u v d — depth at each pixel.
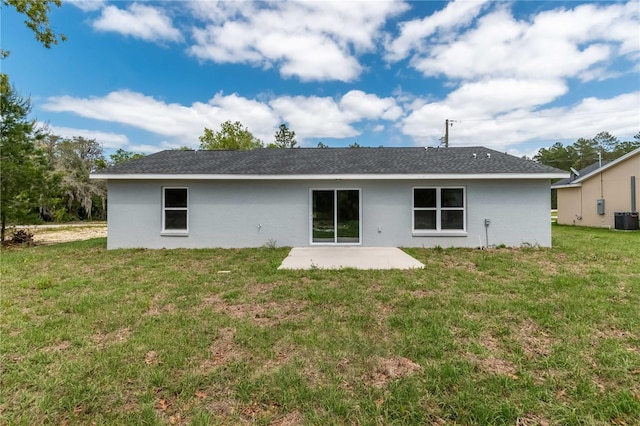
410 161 10.59
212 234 9.91
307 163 10.69
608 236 11.99
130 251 9.28
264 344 3.22
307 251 8.99
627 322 3.67
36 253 9.07
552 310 4.09
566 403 2.30
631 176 14.59
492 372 2.69
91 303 4.48
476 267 6.77
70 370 2.75
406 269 6.53
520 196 9.45
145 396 2.40
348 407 2.26
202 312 4.16
